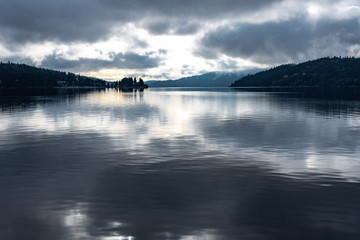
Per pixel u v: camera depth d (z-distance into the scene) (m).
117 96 139.25
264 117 46.53
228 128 34.81
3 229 10.41
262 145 24.80
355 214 11.52
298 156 20.94
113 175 16.56
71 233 10.12
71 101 92.38
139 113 53.47
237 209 11.99
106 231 10.25
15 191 14.05
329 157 20.62
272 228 10.45
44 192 13.92
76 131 32.31
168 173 16.94
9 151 22.59
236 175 16.55
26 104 76.44
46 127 35.31
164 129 34.00
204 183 15.18
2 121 40.81
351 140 26.94
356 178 15.99
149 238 9.79
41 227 10.55
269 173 16.89
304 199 13.04
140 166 18.42
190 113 53.53
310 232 10.16
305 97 117.25
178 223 10.80
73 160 19.91
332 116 47.16
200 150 22.91
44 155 21.31
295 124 38.16
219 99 108.25
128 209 12.01
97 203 12.62
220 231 10.23
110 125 37.31
